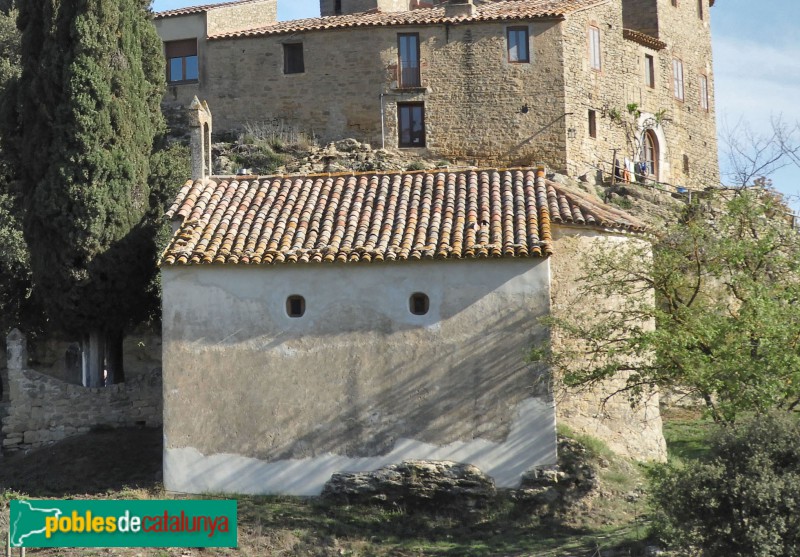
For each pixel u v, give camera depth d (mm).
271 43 43219
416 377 23781
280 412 24031
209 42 43688
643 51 47906
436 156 42188
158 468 26031
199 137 27875
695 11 52469
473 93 42250
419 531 22625
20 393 28406
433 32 42438
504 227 24719
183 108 43938
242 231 25297
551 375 23469
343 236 24891
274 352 24156
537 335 23578
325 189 27047
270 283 24344
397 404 23750
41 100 29812
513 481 23328
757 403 20484
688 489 18594
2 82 37406
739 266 23188
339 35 42750
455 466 23375
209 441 24094
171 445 24141
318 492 23750
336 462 23781
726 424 20328
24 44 30625
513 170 27422
